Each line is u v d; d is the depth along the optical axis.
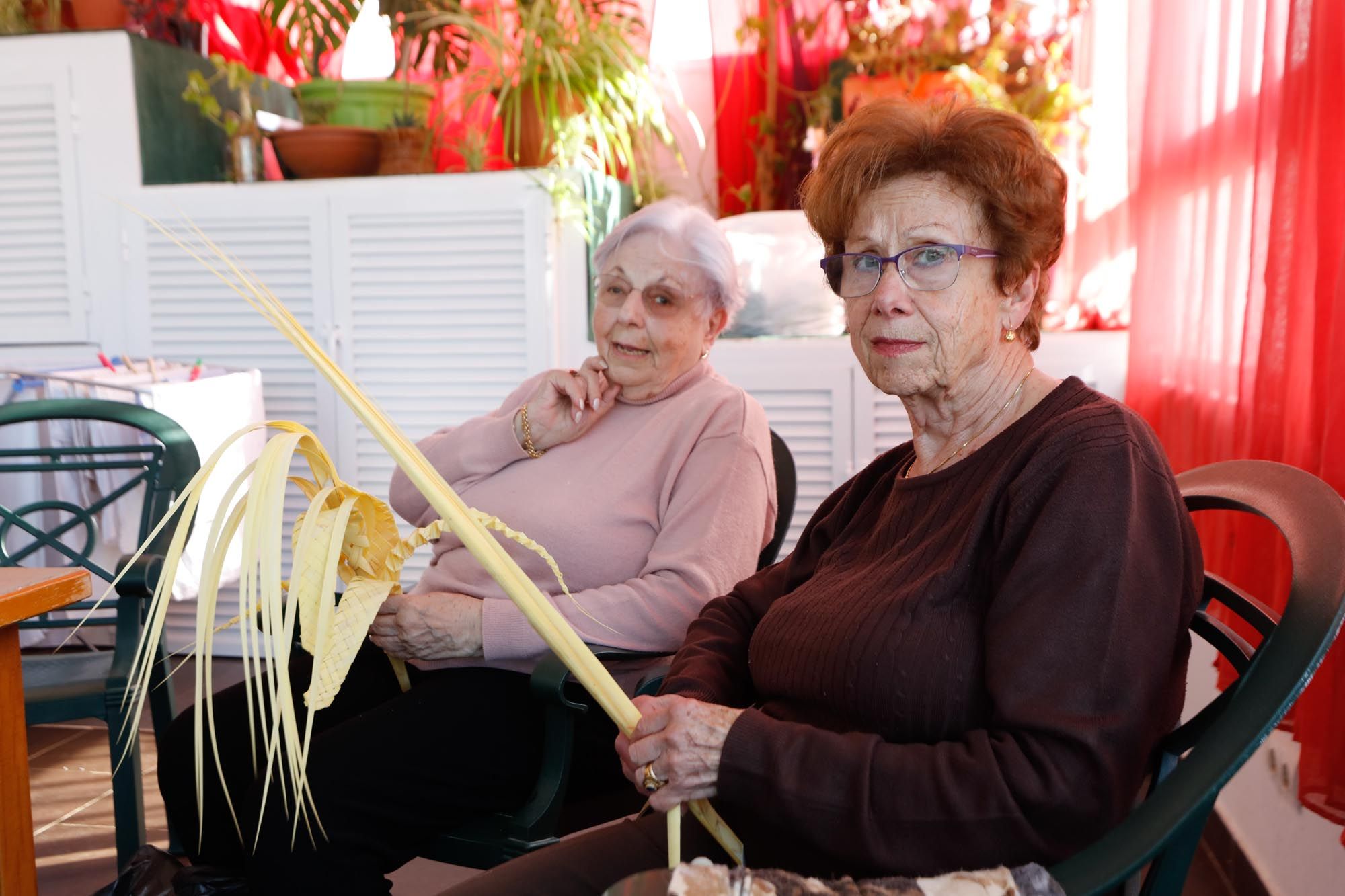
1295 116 1.50
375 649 1.73
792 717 1.17
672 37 3.31
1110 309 2.87
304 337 0.92
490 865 1.42
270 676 0.86
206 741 1.57
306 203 3.11
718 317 1.77
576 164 3.02
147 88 3.23
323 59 3.77
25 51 3.19
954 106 1.15
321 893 1.32
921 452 1.24
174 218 3.19
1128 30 2.40
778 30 3.29
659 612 1.55
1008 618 1.00
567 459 1.74
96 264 3.24
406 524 3.18
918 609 1.08
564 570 1.66
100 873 2.15
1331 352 1.33
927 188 1.12
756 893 0.88
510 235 3.02
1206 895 1.99
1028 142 1.12
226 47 3.75
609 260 1.73
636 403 1.76
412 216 3.06
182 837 1.59
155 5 3.34
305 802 1.34
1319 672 1.40
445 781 1.43
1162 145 2.14
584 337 3.06
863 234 1.16
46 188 3.23
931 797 0.95
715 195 3.44
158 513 2.08
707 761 1.03
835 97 3.24
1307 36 1.49
